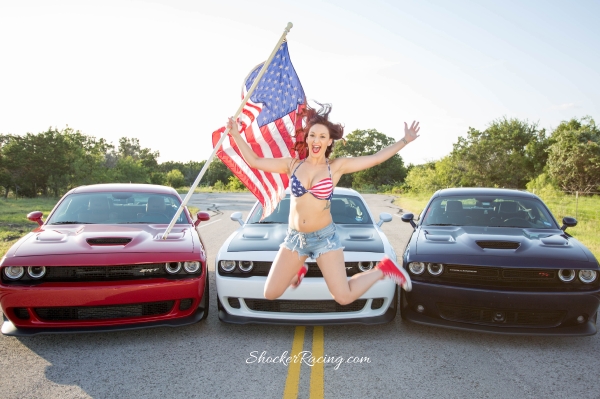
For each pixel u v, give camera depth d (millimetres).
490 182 38625
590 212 16219
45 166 28922
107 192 6016
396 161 69438
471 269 4348
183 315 4434
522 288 4211
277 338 4457
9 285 4082
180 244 4641
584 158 32281
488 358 3996
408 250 4809
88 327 4164
